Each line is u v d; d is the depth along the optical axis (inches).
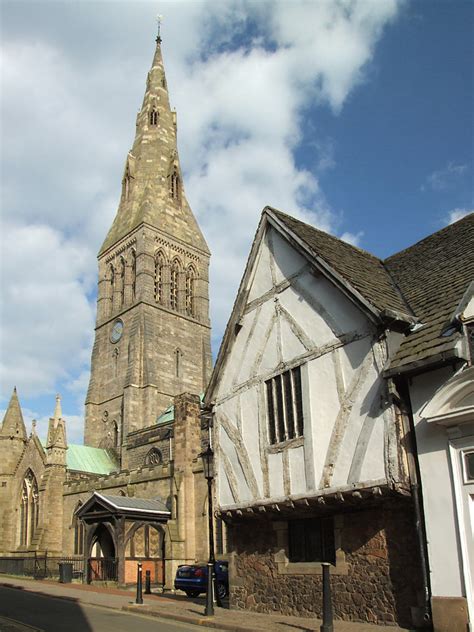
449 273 587.2
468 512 434.3
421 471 468.8
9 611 680.4
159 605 711.1
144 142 3129.9
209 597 592.7
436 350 459.8
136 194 2997.0
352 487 510.0
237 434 673.6
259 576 633.0
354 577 520.1
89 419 2605.8
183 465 1385.3
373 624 491.2
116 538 1192.2
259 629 493.4
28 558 1434.5
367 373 524.7
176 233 2891.2
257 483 626.5
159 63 3410.4
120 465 2326.5
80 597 847.1
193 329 2792.8
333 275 573.6
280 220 658.2
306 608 568.1
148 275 2684.5
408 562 478.6
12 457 2185.0
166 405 2512.3
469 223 676.7
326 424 555.8
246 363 684.7
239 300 705.6
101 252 2977.4
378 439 499.2
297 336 616.1
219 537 1279.5
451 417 442.3
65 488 1930.4
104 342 2755.9
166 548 1277.1
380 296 567.5
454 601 426.9
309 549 591.5
